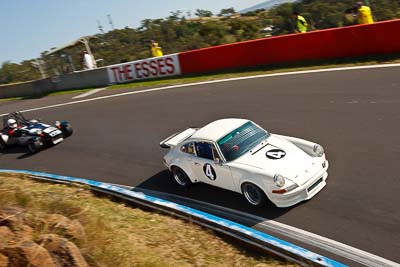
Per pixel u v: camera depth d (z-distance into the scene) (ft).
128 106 55.47
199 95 51.85
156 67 69.21
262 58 57.98
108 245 18.93
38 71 87.30
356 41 48.96
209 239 21.20
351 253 18.69
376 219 20.58
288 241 20.49
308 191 22.82
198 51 63.87
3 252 14.80
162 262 18.43
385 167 25.20
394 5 70.64
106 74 75.56
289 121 36.37
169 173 31.55
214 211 24.86
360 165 26.13
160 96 56.44
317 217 21.80
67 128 46.78
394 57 45.62
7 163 42.86
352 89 39.73
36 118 61.67
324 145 30.32
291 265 17.90
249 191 23.86
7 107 78.84
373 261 17.88
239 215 23.70
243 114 40.98
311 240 20.17
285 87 45.75
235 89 50.37
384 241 18.94
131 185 31.09
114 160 36.81
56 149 43.83
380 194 22.53
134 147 38.83
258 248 19.44
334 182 24.79
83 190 29.35
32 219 18.66
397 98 34.96
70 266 15.23
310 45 52.85
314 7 130.93
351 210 21.75
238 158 24.45
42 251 14.99
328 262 16.88
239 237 20.36
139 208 25.81
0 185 31.30
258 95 45.62
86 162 37.99
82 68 84.23
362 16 54.34
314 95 40.91
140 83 69.15
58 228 18.06
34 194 28.32
